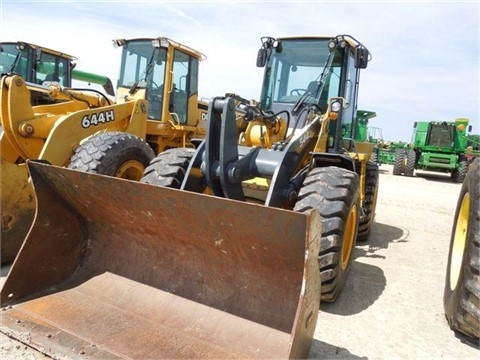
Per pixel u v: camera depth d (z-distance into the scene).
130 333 2.35
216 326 2.39
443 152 15.49
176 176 3.16
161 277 2.74
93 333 2.34
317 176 2.97
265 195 3.35
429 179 15.47
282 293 2.38
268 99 4.46
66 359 2.11
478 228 2.46
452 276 2.98
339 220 2.76
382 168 19.33
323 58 4.27
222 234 2.32
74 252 2.95
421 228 6.16
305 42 4.37
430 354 2.54
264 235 2.12
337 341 2.62
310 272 1.89
